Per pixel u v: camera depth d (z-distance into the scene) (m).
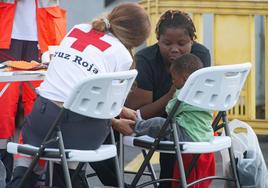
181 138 10.96
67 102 9.73
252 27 17.92
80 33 10.54
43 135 10.30
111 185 12.02
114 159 10.66
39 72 11.01
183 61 11.03
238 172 11.29
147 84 11.88
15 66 11.47
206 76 10.35
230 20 17.86
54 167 11.09
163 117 11.91
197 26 17.59
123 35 10.53
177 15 11.82
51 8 13.97
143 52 12.16
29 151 10.19
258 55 20.48
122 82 10.06
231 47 17.98
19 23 13.75
